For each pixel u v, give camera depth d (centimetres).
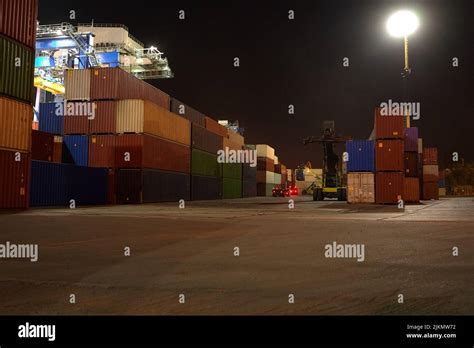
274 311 483
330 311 481
